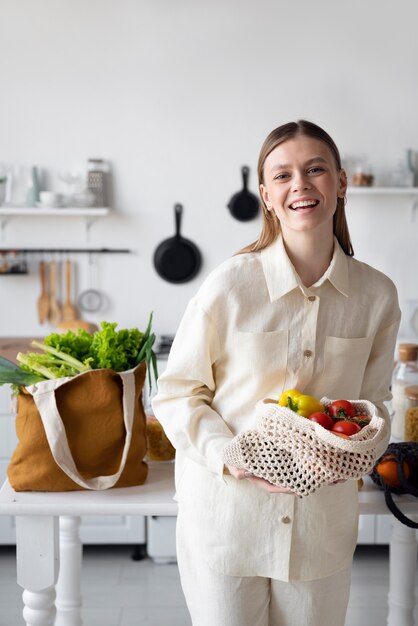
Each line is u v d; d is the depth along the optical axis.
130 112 4.13
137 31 4.09
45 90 4.11
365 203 4.22
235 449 1.43
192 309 1.58
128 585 3.12
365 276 1.60
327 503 1.56
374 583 3.12
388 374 1.66
